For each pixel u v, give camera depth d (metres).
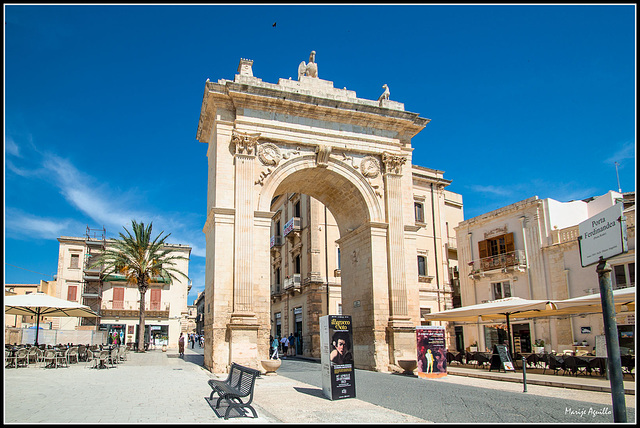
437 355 19.11
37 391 13.43
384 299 23.98
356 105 24.80
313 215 37.38
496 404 12.38
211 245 22.73
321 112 24.42
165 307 51.66
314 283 35.88
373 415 10.73
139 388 14.45
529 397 13.69
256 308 21.38
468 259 35.44
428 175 39.38
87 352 24.20
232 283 21.16
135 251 38.69
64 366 22.08
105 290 50.22
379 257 24.39
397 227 24.84
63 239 49.91
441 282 37.47
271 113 23.64
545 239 29.84
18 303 21.73
